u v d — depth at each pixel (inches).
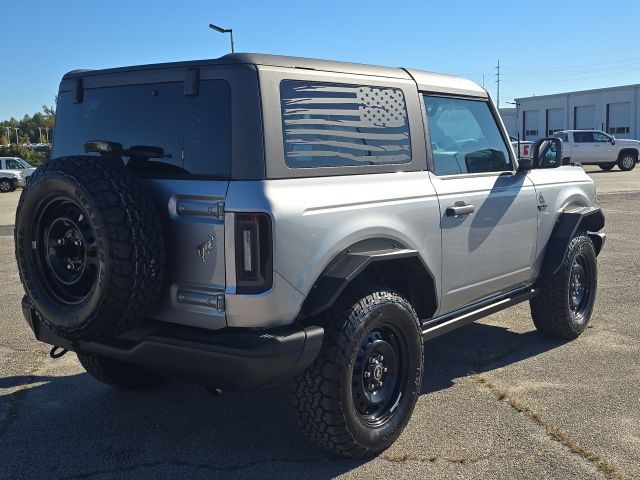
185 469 142.2
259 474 139.3
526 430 157.4
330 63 147.3
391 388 150.1
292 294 128.8
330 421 135.7
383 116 156.5
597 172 1252.5
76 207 130.0
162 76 139.9
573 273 225.1
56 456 148.9
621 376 193.0
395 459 144.6
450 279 172.4
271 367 124.7
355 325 136.4
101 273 123.0
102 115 150.6
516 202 197.0
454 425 160.9
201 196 128.4
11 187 1250.6
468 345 225.5
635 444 149.3
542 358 210.5
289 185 130.6
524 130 2395.4
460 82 187.9
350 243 139.4
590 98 2128.4
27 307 156.9
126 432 161.2
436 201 164.7
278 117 131.4
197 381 131.6
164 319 136.1
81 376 201.3
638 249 412.2
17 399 182.9
